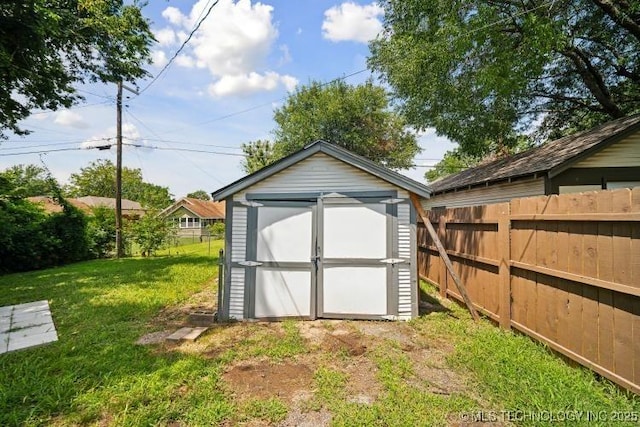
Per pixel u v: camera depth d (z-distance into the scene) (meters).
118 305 5.73
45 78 8.70
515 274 4.01
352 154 4.89
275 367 3.29
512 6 7.82
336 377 3.02
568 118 13.49
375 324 4.66
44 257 11.75
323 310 4.95
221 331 4.42
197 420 2.38
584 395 2.50
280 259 5.02
